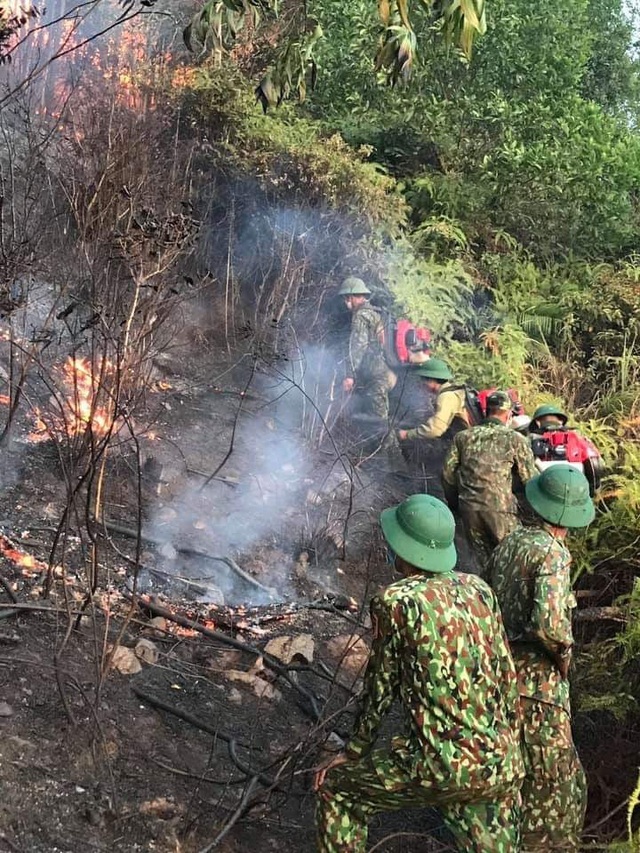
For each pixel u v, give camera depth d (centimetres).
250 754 373
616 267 1001
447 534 290
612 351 859
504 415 553
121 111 706
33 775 317
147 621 437
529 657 340
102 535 480
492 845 276
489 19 1005
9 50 454
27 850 289
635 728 428
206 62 820
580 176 976
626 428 636
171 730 372
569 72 1073
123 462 544
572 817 332
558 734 334
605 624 469
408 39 340
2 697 347
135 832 312
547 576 338
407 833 326
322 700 427
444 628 274
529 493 369
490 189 977
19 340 553
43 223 541
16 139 621
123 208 554
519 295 879
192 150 759
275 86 414
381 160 996
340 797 288
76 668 380
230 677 418
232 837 330
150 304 461
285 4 582
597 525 498
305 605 507
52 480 508
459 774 269
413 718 275
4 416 532
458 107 1007
